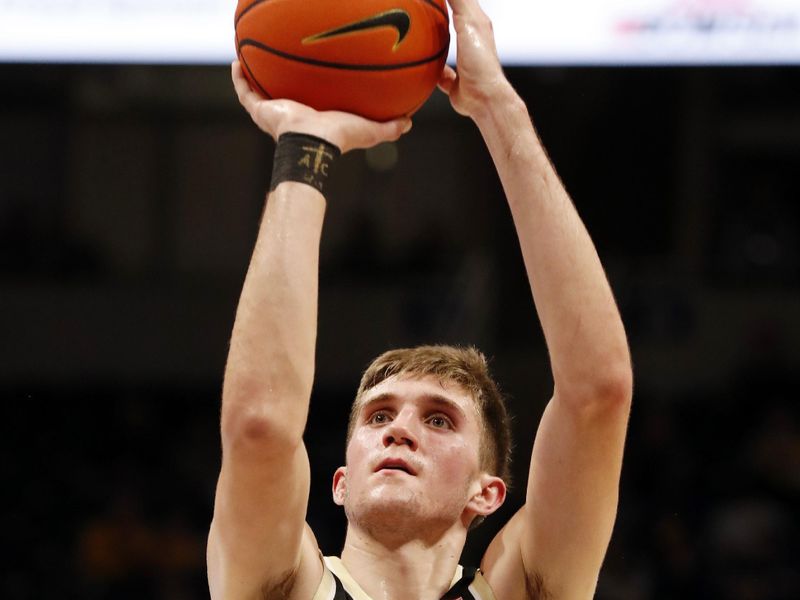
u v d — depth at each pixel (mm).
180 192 25750
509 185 6199
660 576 18484
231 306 23781
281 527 5957
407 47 6121
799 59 16125
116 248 25562
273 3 6090
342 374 23000
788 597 18484
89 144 25641
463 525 6746
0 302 23719
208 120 25734
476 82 6355
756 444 21234
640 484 20297
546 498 6191
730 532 19375
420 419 6711
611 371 5980
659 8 16312
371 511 6500
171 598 19641
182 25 16391
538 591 6348
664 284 22719
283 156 6043
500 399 7148
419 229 24844
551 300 6023
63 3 16484
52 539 21422
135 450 22609
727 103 24406
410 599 6496
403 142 25031
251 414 5641
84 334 23562
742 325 22422
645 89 24219
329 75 6070
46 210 25406
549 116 23922
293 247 5828
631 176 24188
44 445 22812
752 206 24234
